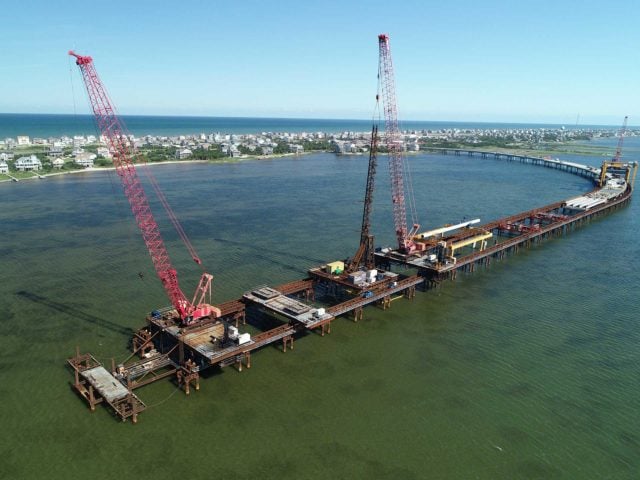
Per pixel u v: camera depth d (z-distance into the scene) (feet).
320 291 345.51
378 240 465.06
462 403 212.64
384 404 211.61
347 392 220.23
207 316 257.55
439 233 449.89
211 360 219.41
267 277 361.92
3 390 216.74
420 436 191.62
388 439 189.78
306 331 280.10
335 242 456.04
